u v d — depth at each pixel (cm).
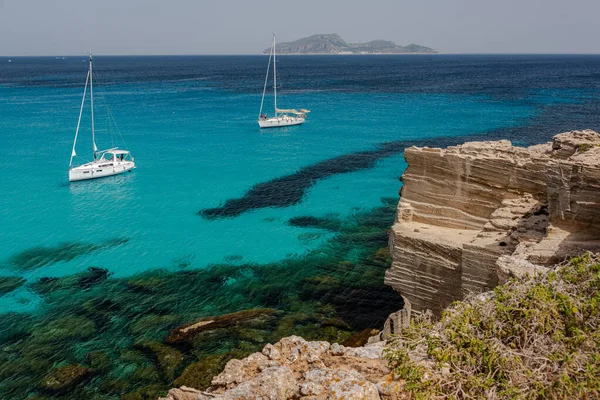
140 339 2706
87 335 2752
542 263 1833
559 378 962
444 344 1077
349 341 2620
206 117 10538
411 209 2722
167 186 5722
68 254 3912
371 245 3931
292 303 3072
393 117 9969
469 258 2219
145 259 3800
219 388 1166
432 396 979
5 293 3278
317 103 12456
